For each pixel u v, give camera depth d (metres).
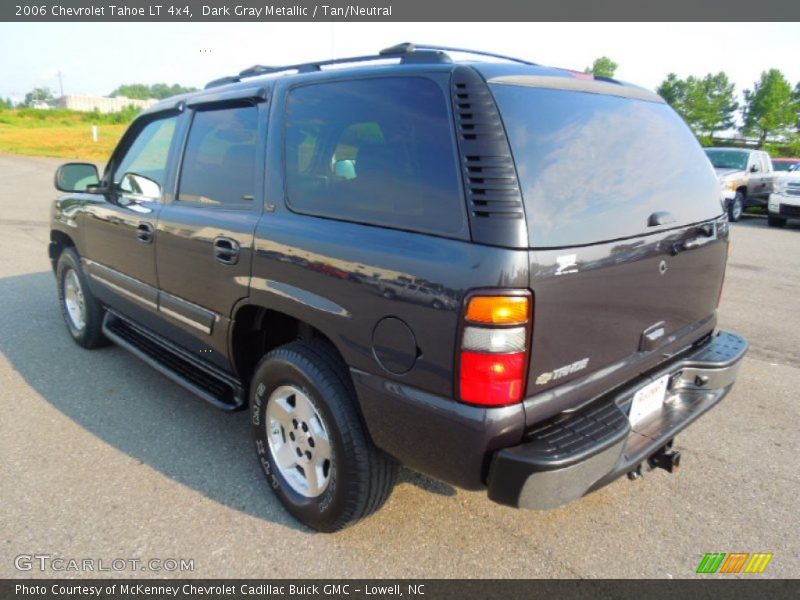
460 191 1.96
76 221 4.33
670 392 2.75
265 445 2.81
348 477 2.35
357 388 2.23
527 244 1.86
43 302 5.98
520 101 2.07
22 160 26.50
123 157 4.00
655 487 3.04
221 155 3.00
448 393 1.97
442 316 1.93
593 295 2.09
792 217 13.39
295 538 2.59
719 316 6.12
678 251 2.50
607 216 2.14
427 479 3.05
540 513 2.80
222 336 2.93
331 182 2.41
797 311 6.35
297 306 2.42
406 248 2.05
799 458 3.35
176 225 3.14
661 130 2.69
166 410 3.74
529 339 1.90
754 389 4.30
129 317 3.93
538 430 2.06
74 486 2.91
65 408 3.74
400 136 2.18
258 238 2.60
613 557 2.53
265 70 3.11
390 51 2.45
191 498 2.85
